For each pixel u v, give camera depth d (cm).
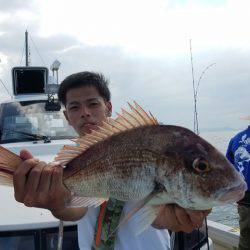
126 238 68
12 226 78
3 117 149
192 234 91
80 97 81
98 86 82
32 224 78
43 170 58
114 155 58
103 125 61
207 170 54
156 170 55
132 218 68
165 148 56
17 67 190
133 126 59
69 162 61
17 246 78
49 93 149
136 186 57
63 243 78
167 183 55
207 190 54
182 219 58
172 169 55
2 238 78
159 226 62
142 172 56
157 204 56
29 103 154
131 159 57
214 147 56
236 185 54
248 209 129
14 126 143
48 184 58
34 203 58
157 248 68
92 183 59
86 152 61
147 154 56
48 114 148
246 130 138
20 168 57
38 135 139
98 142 60
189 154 54
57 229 79
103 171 59
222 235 144
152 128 58
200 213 58
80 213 68
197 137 56
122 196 58
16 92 191
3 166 58
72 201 60
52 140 137
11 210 83
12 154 58
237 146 137
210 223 154
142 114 59
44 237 78
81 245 71
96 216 71
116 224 68
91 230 71
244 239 131
